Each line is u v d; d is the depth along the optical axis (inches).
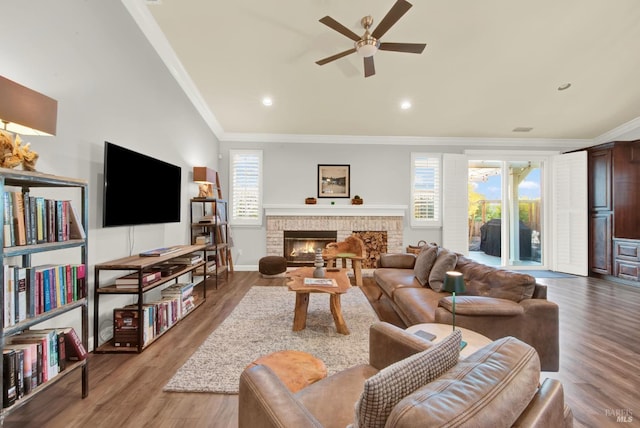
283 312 126.4
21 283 55.2
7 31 69.6
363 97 172.9
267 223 217.3
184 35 128.3
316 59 142.0
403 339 51.1
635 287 172.7
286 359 60.4
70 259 86.7
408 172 225.8
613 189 188.2
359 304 137.8
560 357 87.9
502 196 230.1
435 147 227.0
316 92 168.2
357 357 87.8
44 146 79.0
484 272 93.6
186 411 64.4
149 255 112.3
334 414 40.1
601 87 161.2
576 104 178.2
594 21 118.8
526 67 146.2
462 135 221.3
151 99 129.6
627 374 78.9
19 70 72.3
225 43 132.4
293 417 31.2
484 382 26.8
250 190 219.8
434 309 87.6
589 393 70.7
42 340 58.6
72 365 65.1
